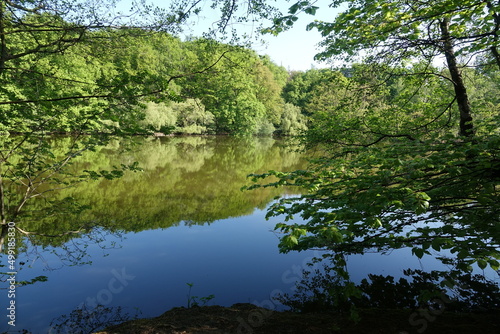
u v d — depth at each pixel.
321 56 5.53
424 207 2.61
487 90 9.48
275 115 50.88
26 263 5.60
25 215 5.05
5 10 3.16
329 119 7.84
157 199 10.98
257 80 45.94
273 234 7.64
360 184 3.33
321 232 2.53
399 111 7.56
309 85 57.56
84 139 4.68
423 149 3.69
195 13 3.06
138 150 24.12
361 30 4.24
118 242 6.94
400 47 4.46
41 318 4.03
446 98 7.79
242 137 41.66
